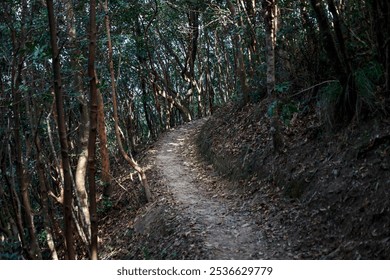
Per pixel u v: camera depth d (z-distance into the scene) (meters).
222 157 12.71
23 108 8.27
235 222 8.54
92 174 4.24
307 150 9.01
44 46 5.64
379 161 6.91
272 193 9.16
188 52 24.61
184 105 24.62
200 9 20.75
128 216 12.35
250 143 11.56
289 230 7.56
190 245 7.89
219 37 25.38
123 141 21.22
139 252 9.59
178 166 14.45
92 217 4.29
